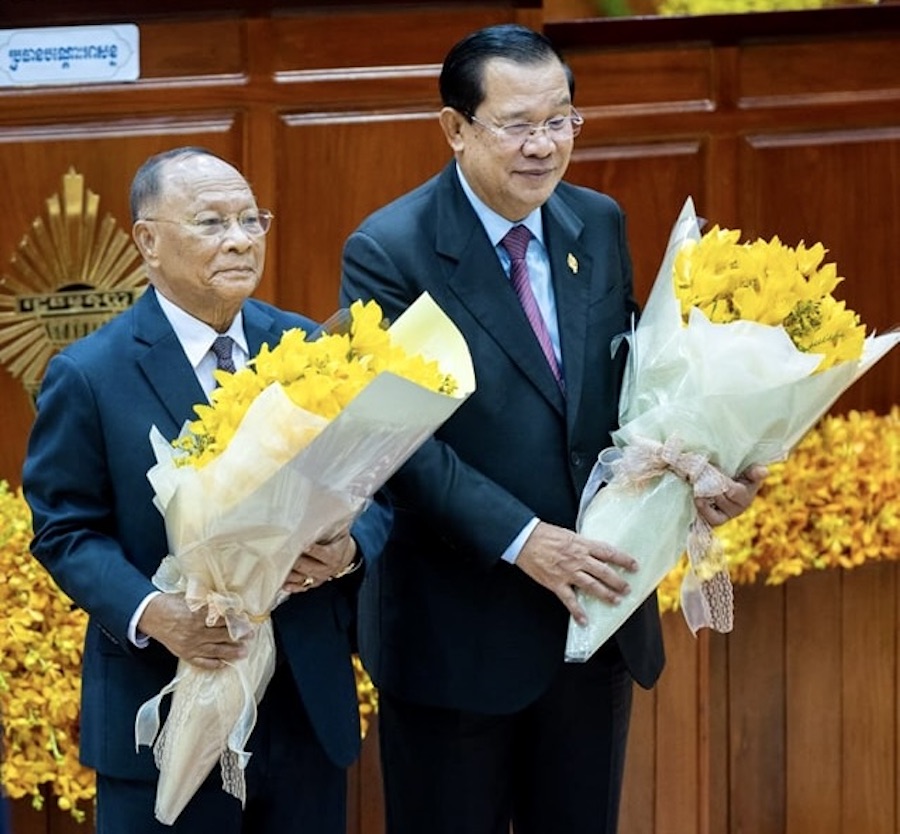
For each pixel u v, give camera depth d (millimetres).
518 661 6035
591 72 8266
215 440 5121
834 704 8594
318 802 5672
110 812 5637
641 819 8273
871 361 5863
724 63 8344
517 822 6473
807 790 8602
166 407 5523
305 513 5117
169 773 5414
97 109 7691
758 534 8117
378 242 5996
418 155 7961
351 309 5266
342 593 5699
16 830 7742
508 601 6039
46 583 7348
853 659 8586
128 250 7758
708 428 5699
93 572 5402
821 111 8461
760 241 5887
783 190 8484
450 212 6012
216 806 5590
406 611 6129
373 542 5605
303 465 5004
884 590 8578
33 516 5566
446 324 5480
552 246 6078
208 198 5445
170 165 5504
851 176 8531
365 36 7867
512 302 5977
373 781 7973
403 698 6137
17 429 7758
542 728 6273
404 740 6242
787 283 5684
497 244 6031
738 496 5809
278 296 7938
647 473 5766
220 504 5047
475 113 5785
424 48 7930
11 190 7660
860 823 8656
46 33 7621
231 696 5371
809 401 5711
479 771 6195
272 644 5496
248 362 5410
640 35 8211
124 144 7723
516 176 5773
